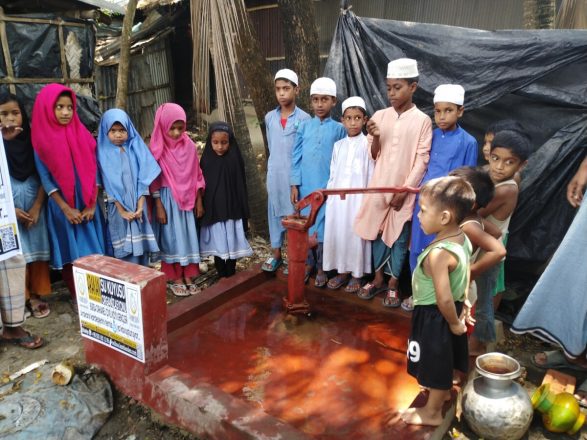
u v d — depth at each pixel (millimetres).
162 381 2432
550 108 3301
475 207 2385
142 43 9500
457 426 2420
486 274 2662
